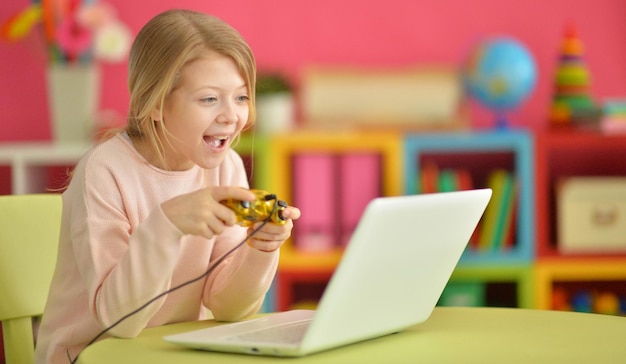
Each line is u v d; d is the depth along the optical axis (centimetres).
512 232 332
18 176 306
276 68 361
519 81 333
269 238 133
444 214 113
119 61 355
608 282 366
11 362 156
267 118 330
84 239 134
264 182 323
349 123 336
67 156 308
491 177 334
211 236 119
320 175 326
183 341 112
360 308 108
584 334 118
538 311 135
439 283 123
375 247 103
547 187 365
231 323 131
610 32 366
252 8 360
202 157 135
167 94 133
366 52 363
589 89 351
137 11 356
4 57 351
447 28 364
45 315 145
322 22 362
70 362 140
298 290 361
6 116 352
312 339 104
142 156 144
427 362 103
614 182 332
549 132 339
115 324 121
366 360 105
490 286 354
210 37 132
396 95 335
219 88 132
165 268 122
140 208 142
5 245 155
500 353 108
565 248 333
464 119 350
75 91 326
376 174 327
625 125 330
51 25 327
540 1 364
